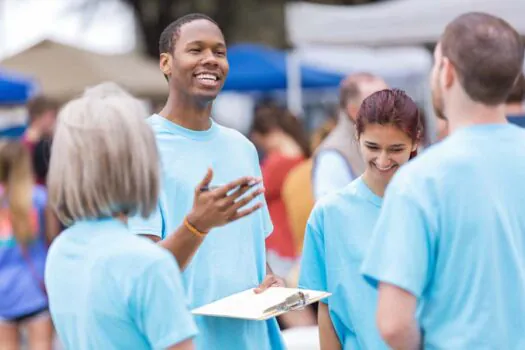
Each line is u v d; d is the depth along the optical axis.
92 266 2.80
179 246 3.26
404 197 2.94
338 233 3.85
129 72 15.73
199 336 3.72
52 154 2.86
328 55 15.86
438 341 2.94
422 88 14.99
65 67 15.26
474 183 2.93
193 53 3.86
